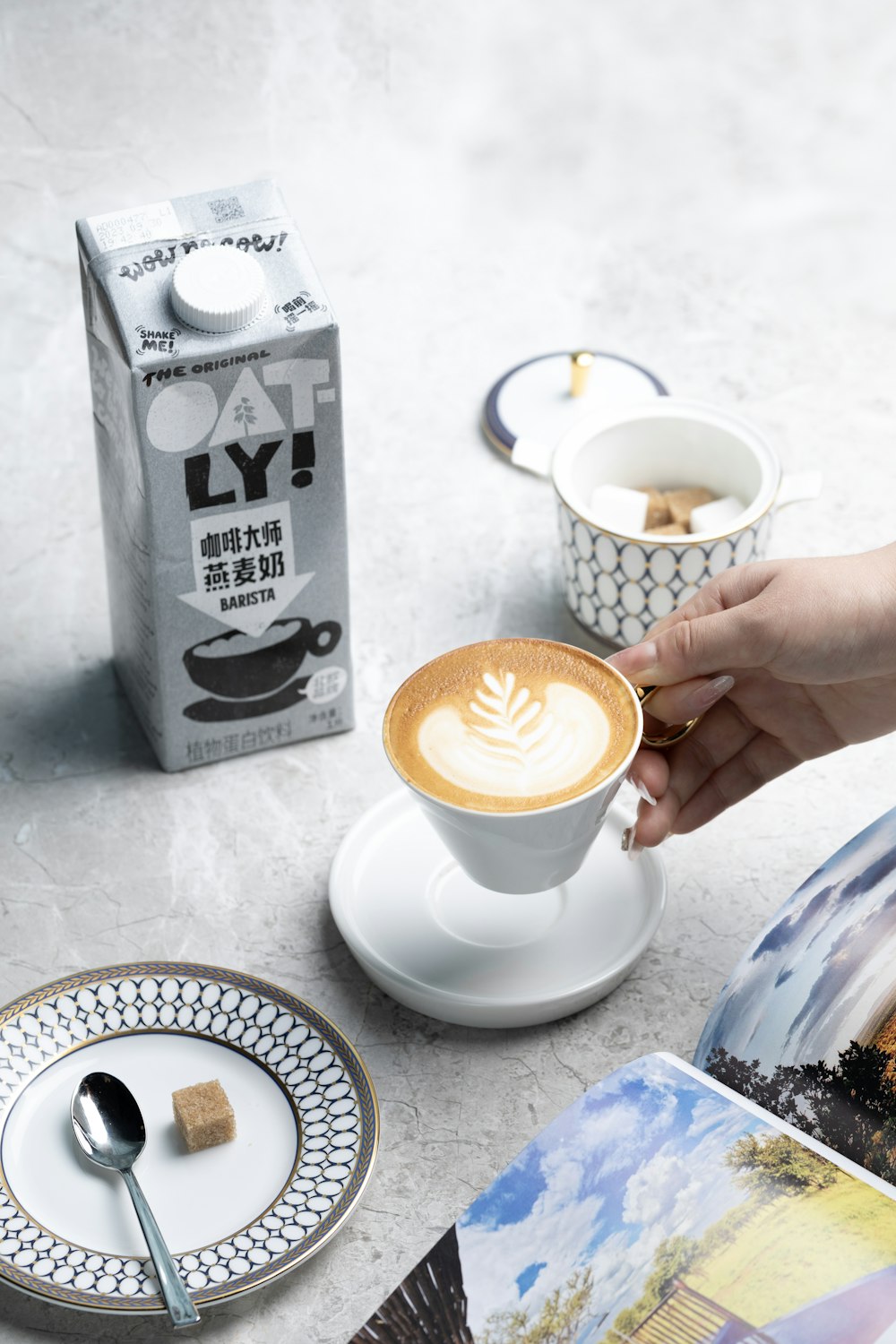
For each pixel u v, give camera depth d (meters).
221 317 1.01
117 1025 1.01
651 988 1.04
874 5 1.58
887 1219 0.92
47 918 1.07
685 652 1.02
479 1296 0.91
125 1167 0.97
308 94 1.49
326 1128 0.97
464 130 1.54
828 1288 0.90
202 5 1.44
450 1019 1.03
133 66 1.44
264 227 1.04
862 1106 0.96
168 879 1.09
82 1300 0.92
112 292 1.02
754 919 1.07
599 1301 0.91
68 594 1.23
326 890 1.08
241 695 1.12
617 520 1.17
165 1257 0.93
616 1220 0.92
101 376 1.06
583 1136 0.94
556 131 1.55
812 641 1.02
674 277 1.46
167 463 1.04
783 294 1.44
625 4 1.53
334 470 1.06
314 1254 0.95
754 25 1.56
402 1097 1.01
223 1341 0.94
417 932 1.05
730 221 1.53
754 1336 0.89
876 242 1.50
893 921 0.99
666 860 1.09
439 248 1.48
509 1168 0.94
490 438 1.32
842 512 1.26
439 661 1.00
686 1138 0.94
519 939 1.04
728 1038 0.99
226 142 1.49
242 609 1.09
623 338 1.40
